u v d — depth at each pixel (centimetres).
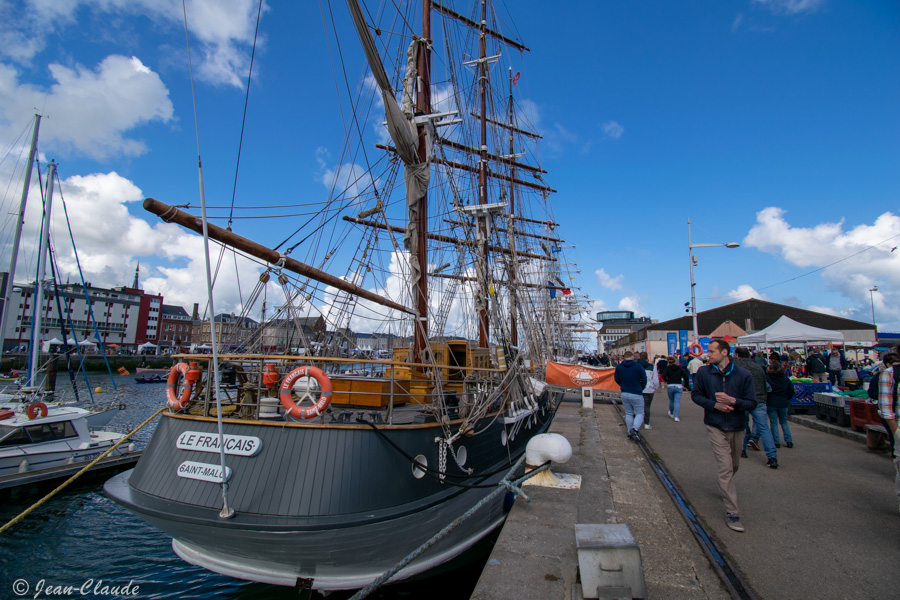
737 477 755
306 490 585
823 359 1905
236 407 789
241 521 562
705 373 574
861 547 493
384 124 1090
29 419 1542
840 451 934
